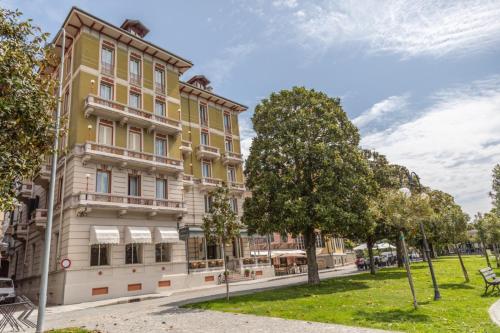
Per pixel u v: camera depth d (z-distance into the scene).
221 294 21.17
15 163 9.20
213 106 41.88
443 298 14.63
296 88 24.08
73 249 23.97
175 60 34.75
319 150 21.05
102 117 28.12
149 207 27.84
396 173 32.94
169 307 16.36
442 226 22.55
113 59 30.20
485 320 10.32
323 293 17.64
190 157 37.34
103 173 27.27
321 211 19.58
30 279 28.97
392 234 28.14
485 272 16.47
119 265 25.97
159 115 31.50
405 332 8.95
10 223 38.22
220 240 18.14
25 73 9.25
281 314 12.41
